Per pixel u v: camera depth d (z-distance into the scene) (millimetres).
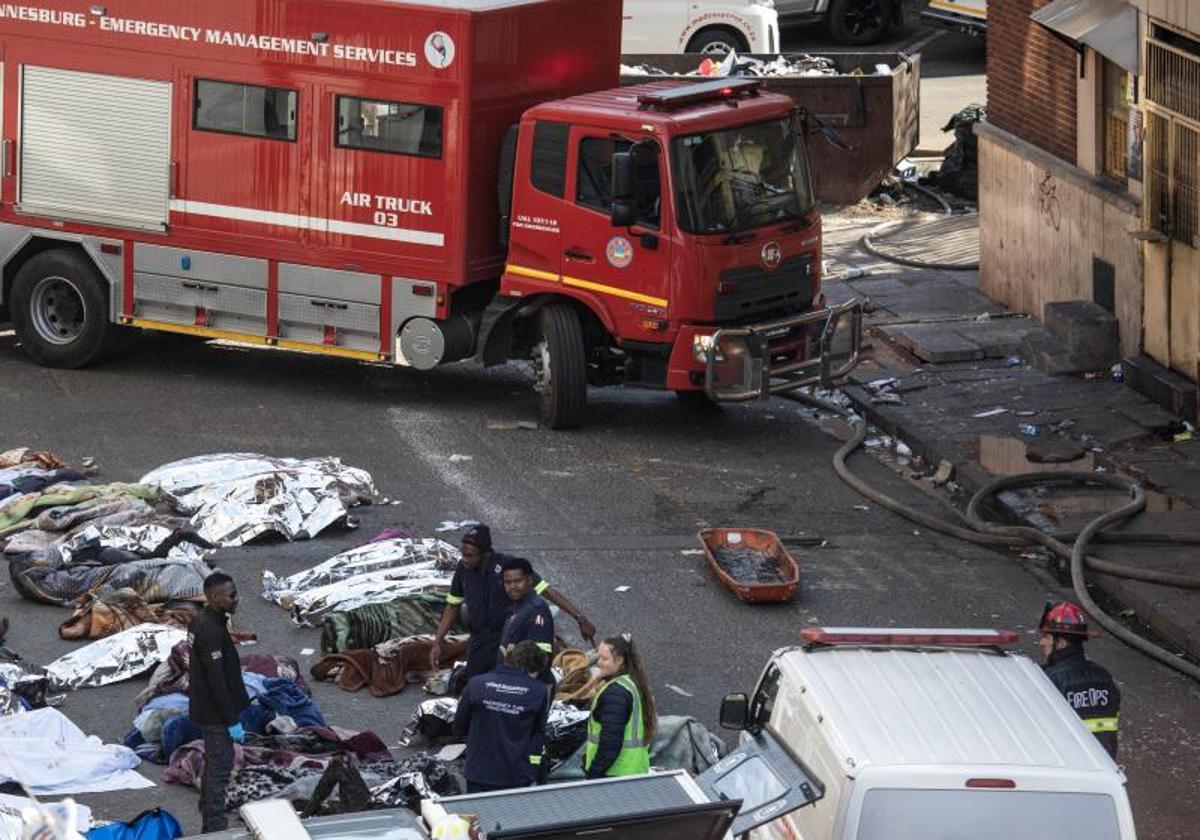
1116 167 44656
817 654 20094
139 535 33719
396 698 29109
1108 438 40469
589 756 22516
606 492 38438
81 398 43875
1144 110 42219
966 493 38500
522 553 35000
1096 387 43781
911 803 17453
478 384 46000
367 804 20203
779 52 73438
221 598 23578
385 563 32938
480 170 41688
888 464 40625
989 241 50781
